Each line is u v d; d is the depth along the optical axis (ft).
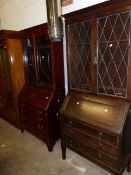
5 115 11.32
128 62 4.92
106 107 5.59
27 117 8.90
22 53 9.21
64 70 8.12
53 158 7.30
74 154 7.55
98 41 5.61
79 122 6.01
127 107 5.10
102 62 5.79
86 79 6.44
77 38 6.43
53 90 7.78
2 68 10.24
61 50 7.66
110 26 5.40
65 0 7.49
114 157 5.16
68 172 6.41
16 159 7.31
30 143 8.59
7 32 8.70
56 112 7.88
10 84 9.91
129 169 6.16
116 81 5.60
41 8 8.95
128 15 4.79
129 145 5.57
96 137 5.56
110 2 4.78
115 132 4.90
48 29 6.73
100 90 6.00
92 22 5.52
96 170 6.45
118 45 5.29
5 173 6.48
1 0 11.99
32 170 6.61
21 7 10.32
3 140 8.96
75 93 6.79
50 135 7.69
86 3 6.78
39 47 7.99
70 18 6.18
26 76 9.49
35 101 8.16
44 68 8.05
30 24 10.09
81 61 6.49
